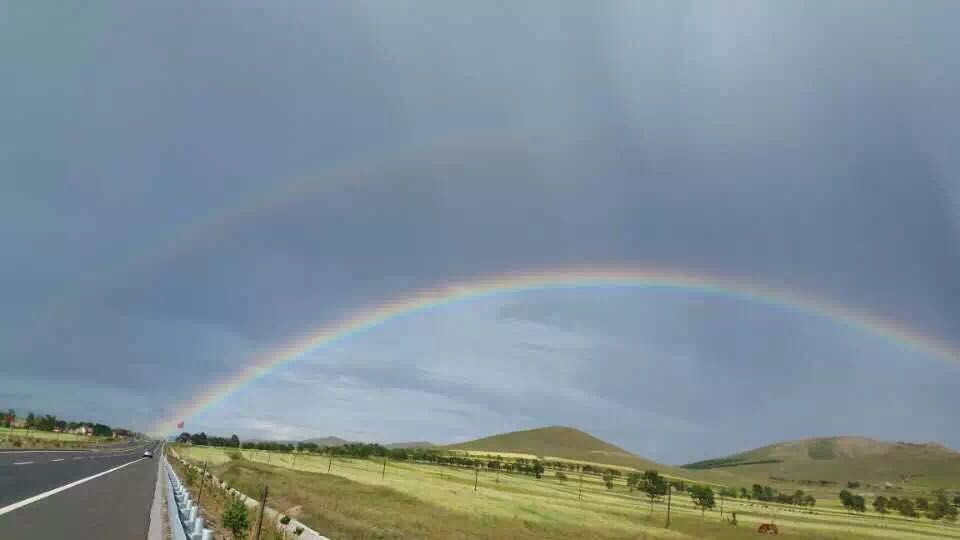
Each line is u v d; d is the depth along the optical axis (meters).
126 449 114.00
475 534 39.09
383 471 115.31
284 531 22.42
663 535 55.09
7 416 114.31
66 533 14.93
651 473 107.25
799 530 77.25
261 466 96.44
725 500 157.38
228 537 19.12
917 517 135.75
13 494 22.00
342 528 32.50
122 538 15.21
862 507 142.25
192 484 37.22
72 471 37.03
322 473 94.19
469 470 173.62
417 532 35.78
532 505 69.94
